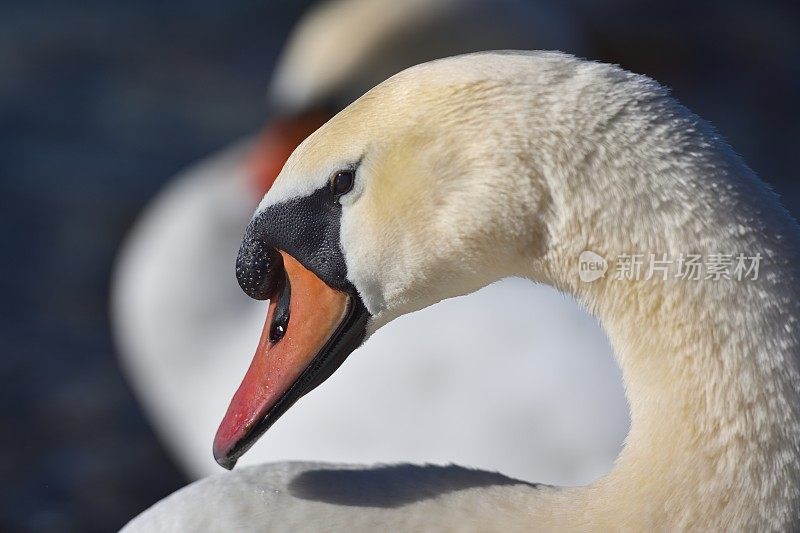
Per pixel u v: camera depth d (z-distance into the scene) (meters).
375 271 4.85
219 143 16.78
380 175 4.77
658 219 4.28
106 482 11.41
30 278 14.12
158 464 11.71
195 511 5.00
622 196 4.31
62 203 15.31
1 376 12.63
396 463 5.07
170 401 11.32
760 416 4.22
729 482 4.26
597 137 4.34
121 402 12.45
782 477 4.23
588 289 4.46
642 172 4.29
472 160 4.58
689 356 4.30
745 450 4.25
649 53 19.41
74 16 19.47
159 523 5.05
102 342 13.27
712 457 4.28
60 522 10.86
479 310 9.45
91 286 14.10
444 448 9.09
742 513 4.25
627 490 4.42
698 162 4.27
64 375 12.74
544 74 4.49
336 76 11.68
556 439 8.98
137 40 19.00
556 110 4.42
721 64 19.39
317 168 4.86
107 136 16.72
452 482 4.88
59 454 11.70
